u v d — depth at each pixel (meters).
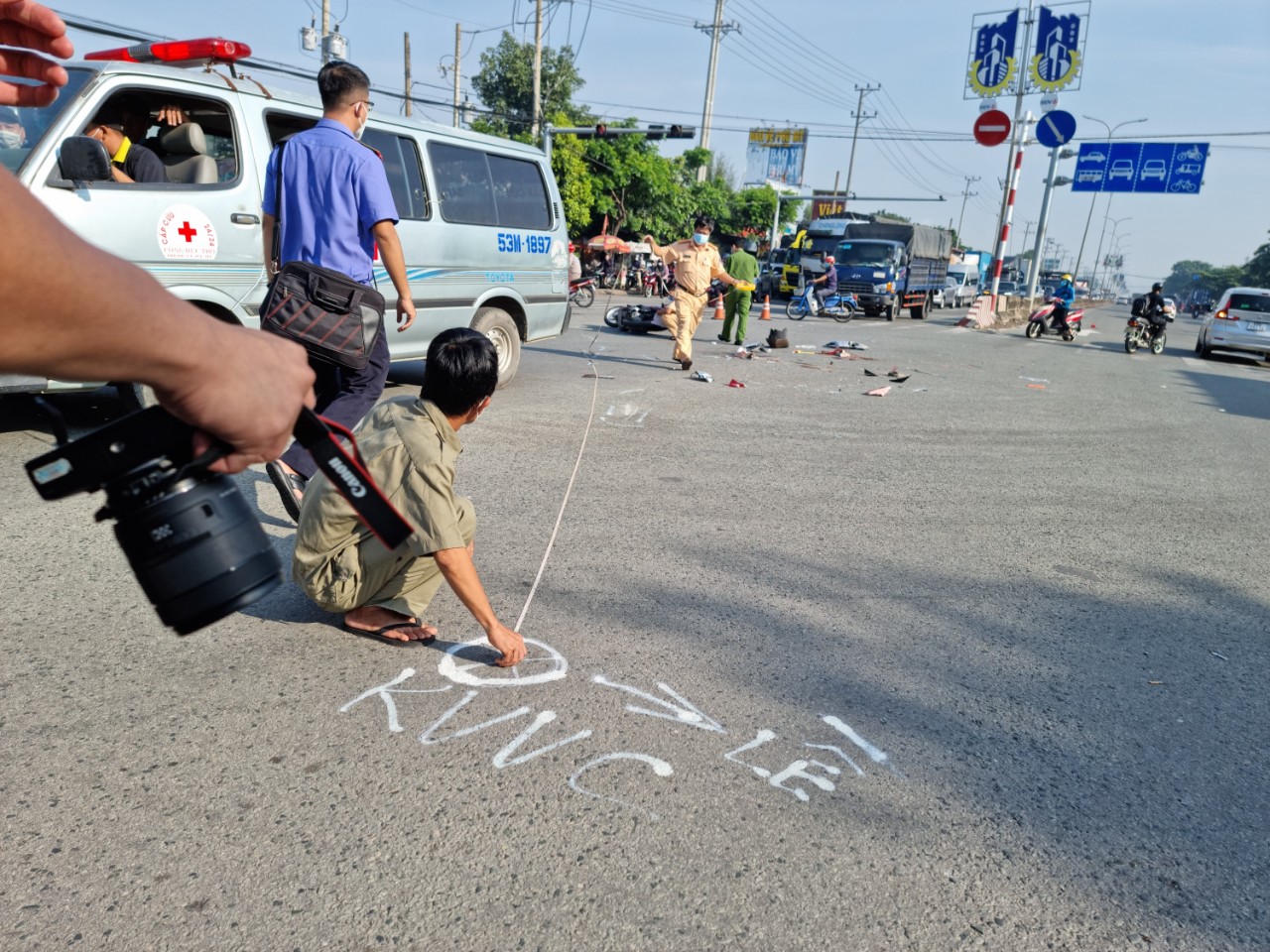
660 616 3.54
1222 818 2.48
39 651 2.91
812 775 2.53
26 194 0.69
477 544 4.21
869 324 23.55
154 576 1.02
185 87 5.26
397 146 6.70
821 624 3.60
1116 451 7.77
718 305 15.05
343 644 3.09
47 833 2.07
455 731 2.62
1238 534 5.47
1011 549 4.81
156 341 0.76
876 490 5.85
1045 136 26.92
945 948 1.92
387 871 2.03
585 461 5.97
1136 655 3.54
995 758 2.70
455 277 7.27
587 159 31.09
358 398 4.29
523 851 2.12
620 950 1.85
